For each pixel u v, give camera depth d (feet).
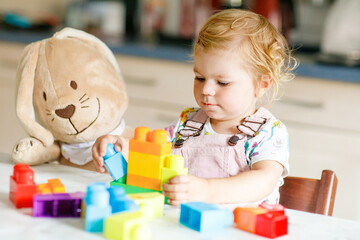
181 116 3.70
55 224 2.20
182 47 6.67
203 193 2.58
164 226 2.26
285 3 6.75
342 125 5.59
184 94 6.24
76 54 3.52
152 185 2.61
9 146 7.24
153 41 7.25
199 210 2.23
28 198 2.38
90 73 3.51
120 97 3.63
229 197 2.66
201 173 3.26
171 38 7.45
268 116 3.35
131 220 2.04
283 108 5.75
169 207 2.54
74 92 3.43
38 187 2.48
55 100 3.43
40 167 3.31
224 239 2.16
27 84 3.44
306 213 2.61
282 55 3.56
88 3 7.86
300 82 5.66
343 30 6.13
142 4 8.13
